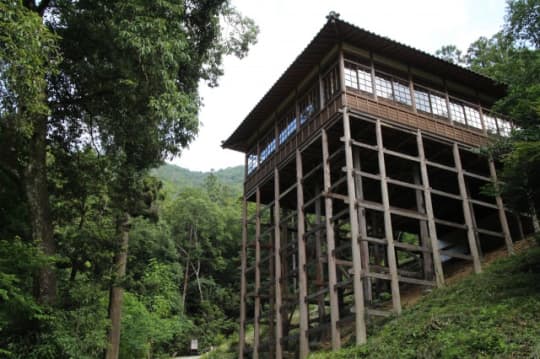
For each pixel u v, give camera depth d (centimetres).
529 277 1576
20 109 1317
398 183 1930
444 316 1412
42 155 1546
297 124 2294
